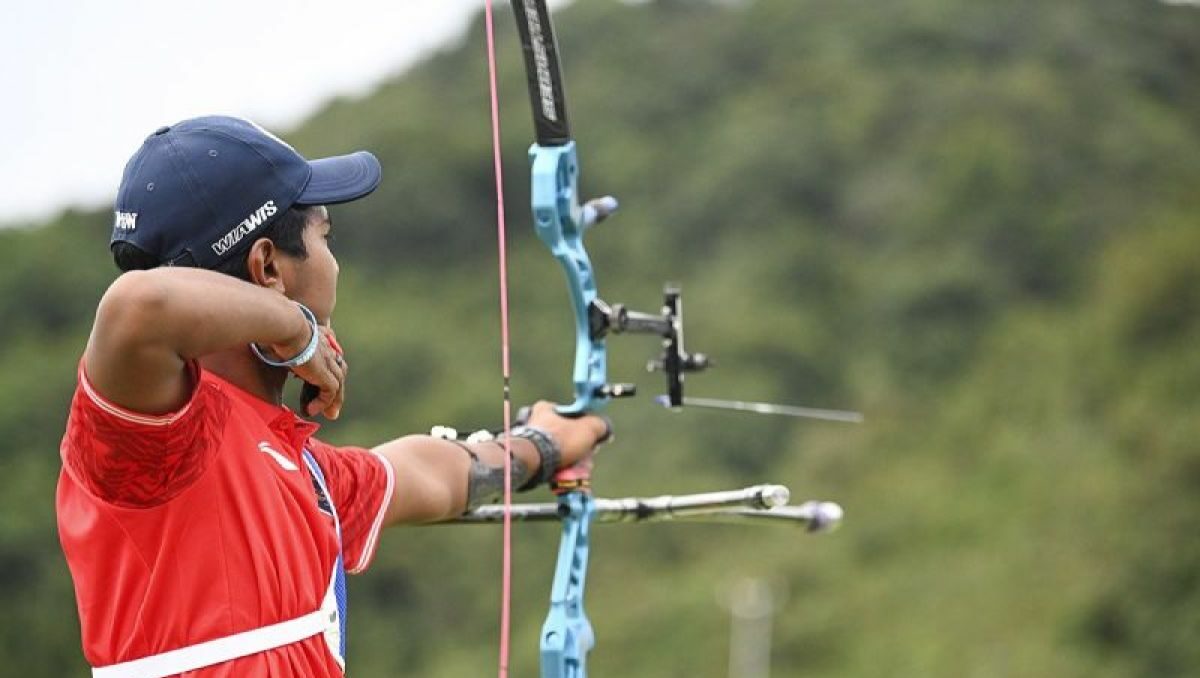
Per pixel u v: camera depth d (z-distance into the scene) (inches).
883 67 6737.2
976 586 4183.1
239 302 327.3
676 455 5029.5
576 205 465.1
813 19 7081.7
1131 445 4323.3
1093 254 5905.5
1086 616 3796.8
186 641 338.3
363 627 4333.2
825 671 4220.0
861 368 5600.4
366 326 5162.4
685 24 7101.4
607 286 6063.0
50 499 3772.1
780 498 455.5
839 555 4645.7
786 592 4517.7
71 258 4719.5
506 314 385.4
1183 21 7440.9
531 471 444.8
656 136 6663.4
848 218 6200.8
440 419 4822.8
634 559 4810.5
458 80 6328.7
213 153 350.0
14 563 3595.0
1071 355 4931.1
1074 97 6648.6
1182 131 6712.6
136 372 317.4
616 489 4884.4
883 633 4190.5
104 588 339.9
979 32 6973.4
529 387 5113.2
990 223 6023.6
